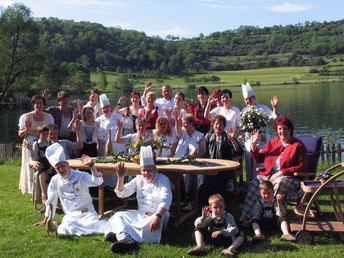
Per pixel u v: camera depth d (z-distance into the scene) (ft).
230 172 27.35
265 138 29.66
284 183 22.48
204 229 20.13
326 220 23.66
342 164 20.83
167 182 21.30
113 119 31.99
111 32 604.90
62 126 31.58
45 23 522.06
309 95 290.56
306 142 27.45
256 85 435.94
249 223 22.58
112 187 32.27
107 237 20.61
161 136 28.14
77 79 274.57
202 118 33.58
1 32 137.39
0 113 185.16
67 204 22.54
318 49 652.07
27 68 145.48
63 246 20.10
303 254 18.67
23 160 30.66
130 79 430.61
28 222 23.86
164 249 19.70
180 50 599.98
